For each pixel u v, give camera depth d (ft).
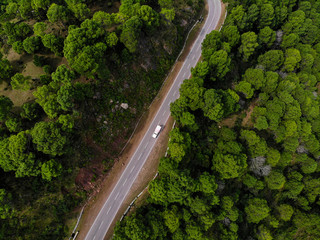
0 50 236.22
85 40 202.28
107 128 231.71
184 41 311.06
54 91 197.26
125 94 246.06
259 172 258.98
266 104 269.85
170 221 196.65
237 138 266.98
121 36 226.38
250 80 273.33
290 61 291.79
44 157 191.52
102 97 230.89
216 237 228.22
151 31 257.14
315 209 281.54
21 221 183.21
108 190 225.97
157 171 236.02
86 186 216.54
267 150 249.55
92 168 221.25
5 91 214.28
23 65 227.40
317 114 281.13
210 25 327.67
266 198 275.18
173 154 213.25
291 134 261.44
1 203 172.65
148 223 199.82
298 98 277.85
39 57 223.51
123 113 243.19
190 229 203.51
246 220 261.24
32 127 198.08
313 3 373.20
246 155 255.50
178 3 318.04
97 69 210.38
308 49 311.27
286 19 335.06
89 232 209.97
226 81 289.74
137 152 242.99
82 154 215.10
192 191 209.56
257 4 302.86
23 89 201.26
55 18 223.92
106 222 214.07
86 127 218.59
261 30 295.48
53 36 216.33
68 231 204.13
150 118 259.19
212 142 258.98
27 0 239.09
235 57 304.71
